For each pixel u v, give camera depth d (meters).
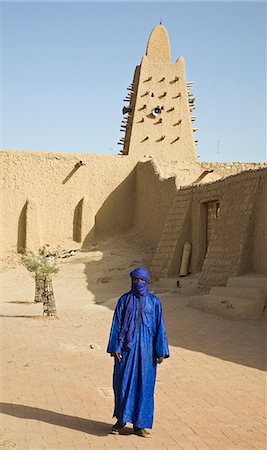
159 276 22.20
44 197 30.11
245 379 8.67
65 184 30.44
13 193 29.72
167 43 36.25
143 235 29.00
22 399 7.21
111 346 6.05
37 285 18.23
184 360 9.89
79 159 30.69
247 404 7.42
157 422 6.55
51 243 30.00
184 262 21.47
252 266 16.14
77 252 29.03
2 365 9.20
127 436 5.94
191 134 35.50
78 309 16.33
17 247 29.59
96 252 28.38
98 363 9.57
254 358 9.92
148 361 5.97
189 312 14.37
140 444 5.70
